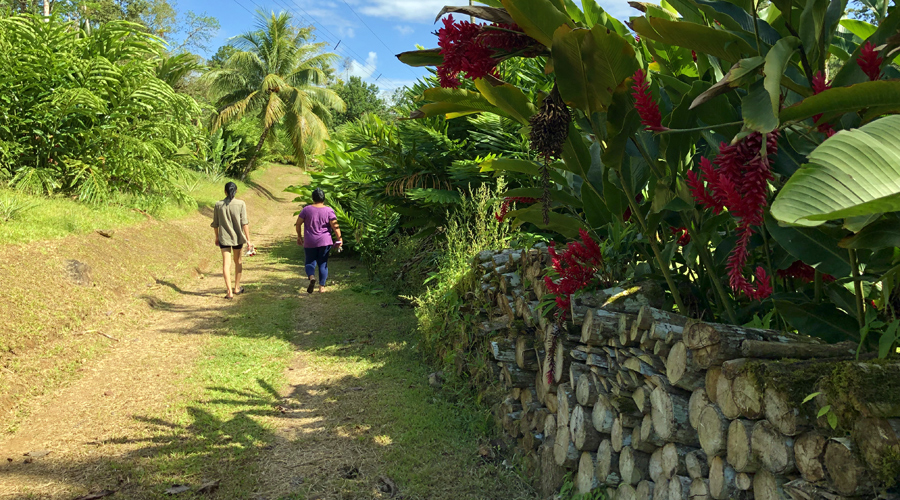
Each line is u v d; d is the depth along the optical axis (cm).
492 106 229
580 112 230
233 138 2652
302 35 3011
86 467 314
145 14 3117
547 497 289
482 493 294
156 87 1129
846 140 82
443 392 423
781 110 134
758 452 164
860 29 247
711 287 261
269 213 2188
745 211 134
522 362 340
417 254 789
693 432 202
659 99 231
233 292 805
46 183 967
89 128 1067
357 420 376
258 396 423
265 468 315
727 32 170
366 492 291
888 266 178
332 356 518
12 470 310
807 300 211
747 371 166
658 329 214
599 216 284
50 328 524
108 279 697
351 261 1107
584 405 261
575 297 275
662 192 218
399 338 573
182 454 329
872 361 148
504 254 411
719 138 217
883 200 75
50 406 403
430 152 756
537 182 614
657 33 179
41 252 652
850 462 136
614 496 242
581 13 294
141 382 448
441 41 194
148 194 1188
